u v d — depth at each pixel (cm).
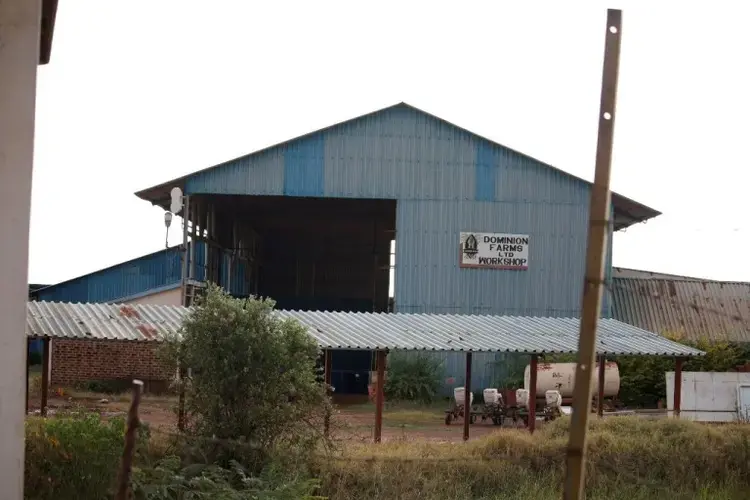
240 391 1427
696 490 1537
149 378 3134
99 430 1198
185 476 1273
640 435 1677
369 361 3988
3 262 916
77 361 3144
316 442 1452
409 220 3572
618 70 528
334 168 3538
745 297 4138
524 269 3578
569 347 1983
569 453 522
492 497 1427
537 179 3600
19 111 925
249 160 3494
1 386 913
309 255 5056
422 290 3556
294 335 1482
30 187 927
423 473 1475
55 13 1155
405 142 3578
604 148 524
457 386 3419
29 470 1151
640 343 2119
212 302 1459
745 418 2353
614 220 3681
